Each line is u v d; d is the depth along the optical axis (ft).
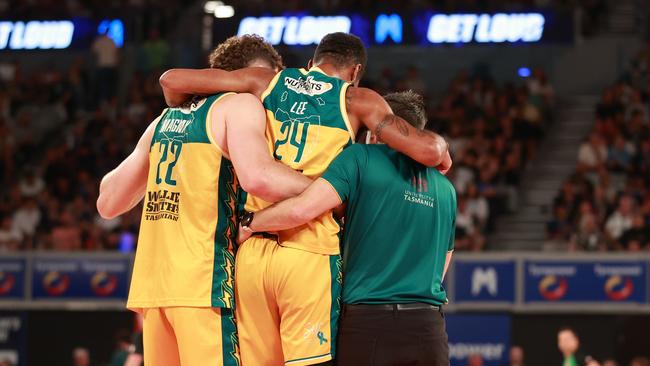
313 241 14.88
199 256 15.03
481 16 74.02
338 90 15.37
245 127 14.98
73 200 60.95
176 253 15.11
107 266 50.85
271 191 14.67
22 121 71.72
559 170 62.75
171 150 15.49
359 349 14.62
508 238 56.59
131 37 77.61
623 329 46.78
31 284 51.42
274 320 15.19
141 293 15.44
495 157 60.13
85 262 51.01
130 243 53.36
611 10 75.46
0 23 80.84
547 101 67.26
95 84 73.10
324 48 15.98
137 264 15.60
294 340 14.82
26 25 80.43
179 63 74.23
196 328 14.94
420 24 74.59
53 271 51.29
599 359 46.85
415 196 15.08
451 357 48.03
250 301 15.14
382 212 14.92
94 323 50.52
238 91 15.57
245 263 15.12
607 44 72.74
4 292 51.55
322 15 74.79
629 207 51.78
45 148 70.33
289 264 14.80
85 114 72.59
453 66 74.38
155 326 15.53
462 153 60.85
